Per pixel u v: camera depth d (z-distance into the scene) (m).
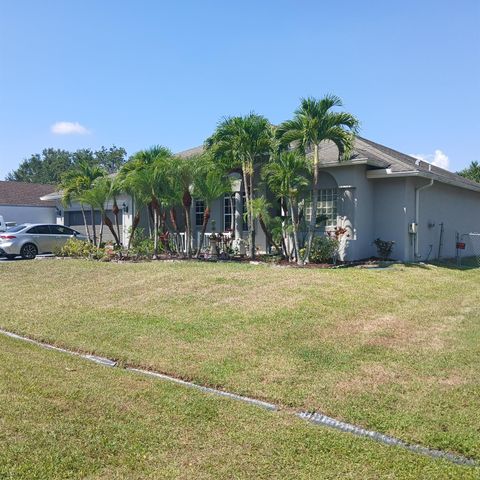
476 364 6.42
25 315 9.38
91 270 14.32
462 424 4.71
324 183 16.67
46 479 3.67
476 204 22.55
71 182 22.59
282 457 4.06
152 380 5.93
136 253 17.59
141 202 18.20
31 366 6.31
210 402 5.21
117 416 4.79
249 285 11.08
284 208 15.92
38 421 4.61
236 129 15.14
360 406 5.16
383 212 16.67
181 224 20.80
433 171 19.66
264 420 4.79
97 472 3.79
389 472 3.85
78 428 4.49
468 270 15.82
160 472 3.80
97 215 26.22
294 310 9.03
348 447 4.24
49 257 18.84
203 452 4.13
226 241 17.36
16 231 20.81
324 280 11.63
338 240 15.59
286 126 14.63
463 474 3.84
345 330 7.98
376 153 17.94
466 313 9.31
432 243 18.31
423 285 12.10
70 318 9.02
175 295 10.41
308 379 5.94
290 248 15.87
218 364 6.47
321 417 5.00
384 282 12.01
